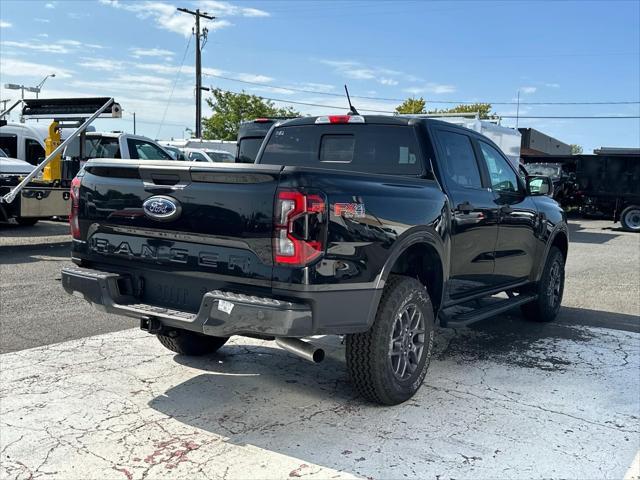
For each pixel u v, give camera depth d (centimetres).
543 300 665
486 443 372
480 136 563
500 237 559
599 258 1290
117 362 500
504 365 525
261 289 352
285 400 431
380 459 348
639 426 403
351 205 365
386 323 400
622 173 2194
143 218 393
